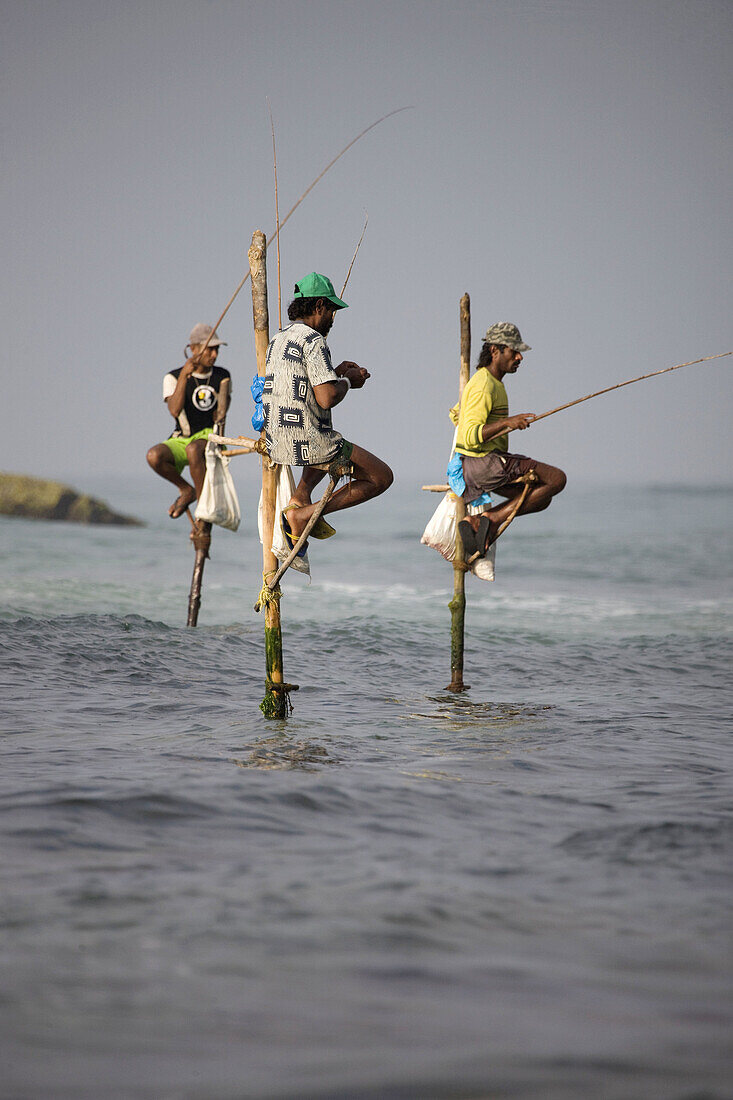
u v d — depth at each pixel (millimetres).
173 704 28109
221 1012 10266
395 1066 9289
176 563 80250
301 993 10734
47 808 17062
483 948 12023
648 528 161000
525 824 17406
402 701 30172
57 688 29531
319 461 24578
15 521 127500
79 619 40719
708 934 12586
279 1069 9211
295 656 37250
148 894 13484
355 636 41750
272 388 24609
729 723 27500
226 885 13930
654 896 13938
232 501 43625
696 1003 10672
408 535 133375
